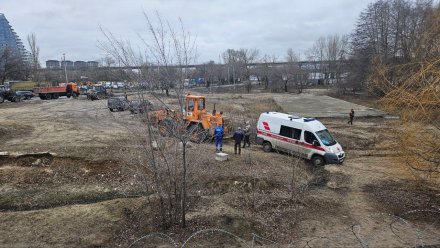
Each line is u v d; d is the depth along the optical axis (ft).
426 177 48.91
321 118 116.98
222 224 36.45
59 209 40.65
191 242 33.06
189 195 44.37
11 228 35.86
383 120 111.75
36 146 63.82
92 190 48.88
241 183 50.03
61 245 32.83
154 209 39.42
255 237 34.58
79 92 207.62
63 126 89.56
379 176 57.41
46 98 188.14
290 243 33.96
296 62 325.62
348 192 50.14
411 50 56.29
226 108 136.26
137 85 31.53
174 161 36.09
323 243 34.24
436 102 37.93
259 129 70.49
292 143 65.21
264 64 319.68
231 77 325.01
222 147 70.85
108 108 127.75
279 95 218.59
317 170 60.23
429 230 38.14
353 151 75.10
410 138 42.68
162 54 31.91
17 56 270.05
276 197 45.60
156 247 32.32
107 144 65.46
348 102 159.74
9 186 49.73
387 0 182.29
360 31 191.11
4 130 77.30
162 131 33.78
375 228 38.34
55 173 53.62
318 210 42.73
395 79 47.83
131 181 50.67
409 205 45.27
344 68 218.59
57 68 392.88
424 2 137.59
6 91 168.35
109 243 33.35
